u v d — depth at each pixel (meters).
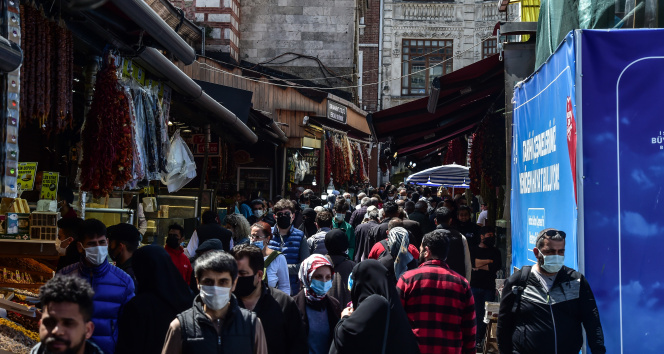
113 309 4.62
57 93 5.66
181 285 4.41
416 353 4.23
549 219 6.14
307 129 19.03
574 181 5.30
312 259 5.06
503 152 12.84
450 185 19.95
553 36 7.74
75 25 6.34
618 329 5.15
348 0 23.14
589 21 7.15
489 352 7.84
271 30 23.12
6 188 4.39
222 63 16.25
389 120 13.46
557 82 5.87
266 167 19.00
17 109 4.46
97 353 3.12
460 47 36.72
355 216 13.87
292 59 23.09
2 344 5.20
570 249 5.43
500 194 12.62
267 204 15.48
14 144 4.44
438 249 5.29
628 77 5.26
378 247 7.86
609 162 5.21
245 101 13.10
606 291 5.17
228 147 15.70
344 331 4.09
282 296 4.65
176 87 9.00
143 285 4.34
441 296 5.05
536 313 4.96
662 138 5.21
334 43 23.19
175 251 7.04
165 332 4.20
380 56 37.03
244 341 3.59
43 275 6.80
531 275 5.06
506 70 9.24
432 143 19.77
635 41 5.26
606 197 5.20
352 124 21.64
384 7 37.03
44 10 5.63
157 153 8.47
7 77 4.39
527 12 12.57
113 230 5.39
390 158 24.22
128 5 5.98
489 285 8.83
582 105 5.25
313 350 5.04
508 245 9.02
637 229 5.18
